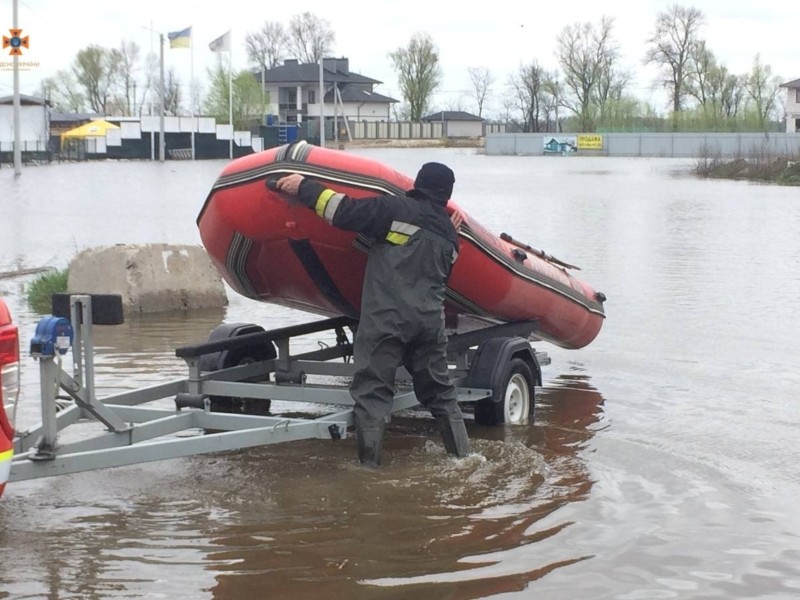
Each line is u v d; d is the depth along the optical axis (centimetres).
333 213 678
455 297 811
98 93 13075
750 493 646
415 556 545
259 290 820
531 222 2542
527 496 641
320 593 498
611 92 12619
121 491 649
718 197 3603
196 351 764
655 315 1262
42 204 3042
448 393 714
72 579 514
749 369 983
